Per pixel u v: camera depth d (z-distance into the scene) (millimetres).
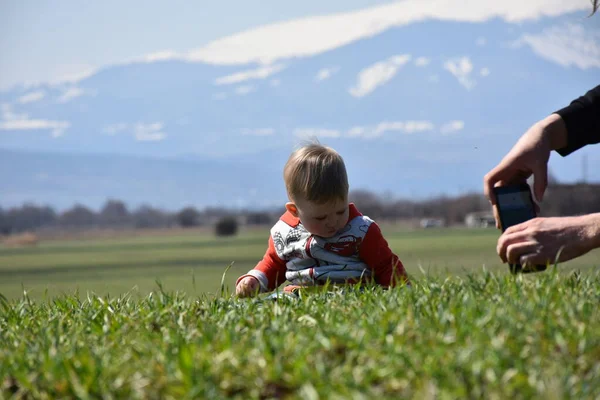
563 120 8461
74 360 6305
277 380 5574
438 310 7090
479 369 5363
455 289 8398
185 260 128875
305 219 9906
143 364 6070
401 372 5473
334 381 5355
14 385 6207
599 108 8477
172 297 9195
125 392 5707
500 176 8320
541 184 8219
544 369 5488
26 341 7469
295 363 5625
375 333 6324
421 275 9922
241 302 8844
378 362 5695
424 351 5793
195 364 5801
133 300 9859
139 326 7688
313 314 7418
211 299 9133
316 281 10156
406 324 6551
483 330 6223
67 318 8664
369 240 10078
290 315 7586
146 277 82438
